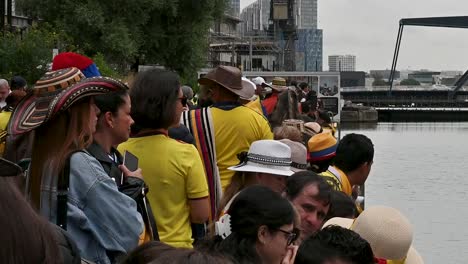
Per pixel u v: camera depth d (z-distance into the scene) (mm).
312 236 4164
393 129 95062
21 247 2582
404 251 4805
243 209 4289
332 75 46312
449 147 63688
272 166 5977
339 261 4035
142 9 41031
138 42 40906
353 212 6020
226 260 2660
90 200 4617
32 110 4742
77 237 4605
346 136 7723
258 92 15469
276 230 4285
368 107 116625
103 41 38844
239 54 98500
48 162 4586
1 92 13070
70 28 38969
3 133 5941
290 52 114125
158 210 5719
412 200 31719
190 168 5766
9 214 2586
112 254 4691
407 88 143750
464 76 139375
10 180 2688
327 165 8453
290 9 113188
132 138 5820
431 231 24250
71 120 4656
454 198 32438
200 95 8523
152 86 5738
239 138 7199
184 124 7168
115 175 5023
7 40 24188
